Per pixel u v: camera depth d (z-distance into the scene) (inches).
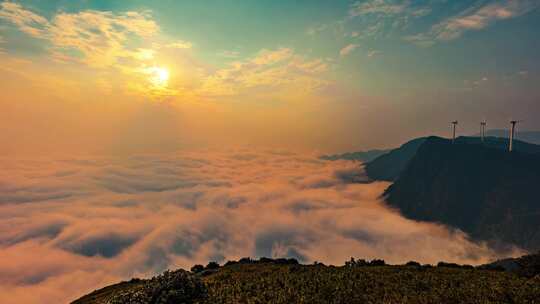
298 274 1873.8
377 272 1903.3
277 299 1349.7
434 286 1515.7
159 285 1450.5
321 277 1704.0
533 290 1320.1
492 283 1492.4
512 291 1333.7
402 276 1742.1
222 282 1723.7
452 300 1280.8
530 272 1830.7
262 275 1929.1
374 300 1316.4
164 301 1353.3
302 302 1305.4
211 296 1428.4
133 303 1369.3
